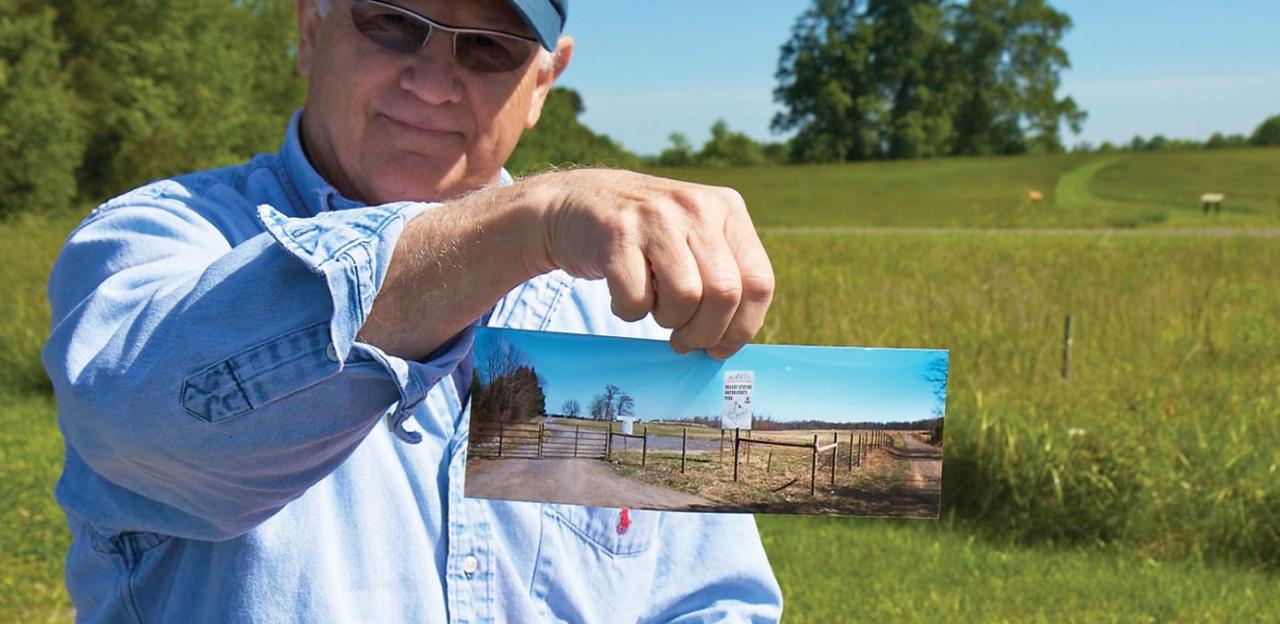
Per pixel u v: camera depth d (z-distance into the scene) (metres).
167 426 0.98
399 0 1.56
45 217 32.12
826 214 45.84
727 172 64.94
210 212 1.40
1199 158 62.56
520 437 1.08
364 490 1.37
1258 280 17.06
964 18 90.56
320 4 1.60
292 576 1.30
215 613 1.30
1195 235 32.03
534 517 1.46
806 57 90.19
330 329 0.96
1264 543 6.07
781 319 9.16
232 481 1.04
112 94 37.44
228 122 39.22
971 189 56.16
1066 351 8.09
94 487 1.28
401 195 1.62
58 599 5.10
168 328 0.99
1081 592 5.50
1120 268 17.66
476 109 1.62
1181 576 5.76
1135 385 7.70
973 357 8.23
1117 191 53.28
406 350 1.01
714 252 0.90
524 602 1.45
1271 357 9.15
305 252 0.96
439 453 1.43
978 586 5.57
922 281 14.33
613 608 1.53
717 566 1.62
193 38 39.88
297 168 1.58
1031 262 18.98
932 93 89.12
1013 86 91.19
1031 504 6.38
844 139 88.56
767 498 1.09
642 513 1.56
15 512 5.99
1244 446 6.49
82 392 1.01
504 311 1.55
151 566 1.35
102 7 37.78
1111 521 6.21
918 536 6.32
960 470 6.57
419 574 1.38
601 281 1.64
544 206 0.94
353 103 1.58
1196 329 9.83
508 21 1.60
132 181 36.84
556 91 58.94
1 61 32.91
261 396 0.97
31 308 10.50
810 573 5.70
